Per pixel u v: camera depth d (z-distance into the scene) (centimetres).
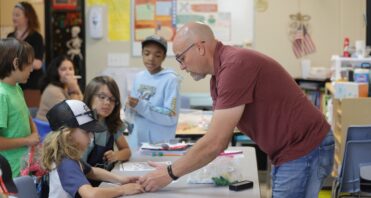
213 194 230
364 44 494
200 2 581
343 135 423
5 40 293
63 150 236
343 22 568
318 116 236
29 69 296
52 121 244
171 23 586
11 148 286
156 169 253
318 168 235
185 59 234
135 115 357
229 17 582
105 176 260
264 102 227
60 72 434
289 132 230
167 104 353
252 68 221
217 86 229
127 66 595
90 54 595
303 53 581
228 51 228
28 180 235
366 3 503
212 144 221
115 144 312
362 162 321
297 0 577
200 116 478
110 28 591
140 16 588
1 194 162
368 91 440
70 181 230
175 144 328
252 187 241
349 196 345
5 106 287
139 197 227
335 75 494
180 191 235
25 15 539
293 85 233
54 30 592
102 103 293
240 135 471
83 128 239
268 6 579
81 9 589
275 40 582
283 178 235
